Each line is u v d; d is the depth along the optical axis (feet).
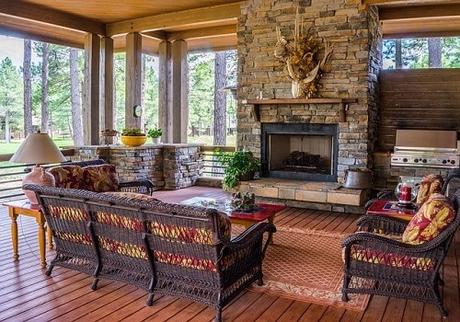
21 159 12.14
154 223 9.45
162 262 9.80
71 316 9.34
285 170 23.07
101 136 26.81
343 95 20.68
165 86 29.01
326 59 20.85
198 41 30.12
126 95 26.63
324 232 16.88
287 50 21.43
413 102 22.15
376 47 21.90
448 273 12.44
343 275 11.12
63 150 24.31
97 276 10.82
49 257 13.14
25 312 9.48
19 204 12.87
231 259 9.55
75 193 10.29
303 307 10.01
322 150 22.76
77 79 46.37
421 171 20.61
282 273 12.24
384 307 10.07
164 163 27.12
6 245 14.56
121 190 16.31
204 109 49.60
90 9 23.57
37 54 48.65
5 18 23.43
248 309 9.88
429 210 9.61
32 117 46.50
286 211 20.76
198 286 9.50
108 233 10.37
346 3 20.30
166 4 22.98
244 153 22.67
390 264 9.81
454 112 21.50
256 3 22.47
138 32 26.03
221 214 9.16
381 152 21.54
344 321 9.33
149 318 9.33
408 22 23.52
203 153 29.55
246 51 23.02
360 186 19.83
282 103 21.81
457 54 39.19
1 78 46.96
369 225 12.50
